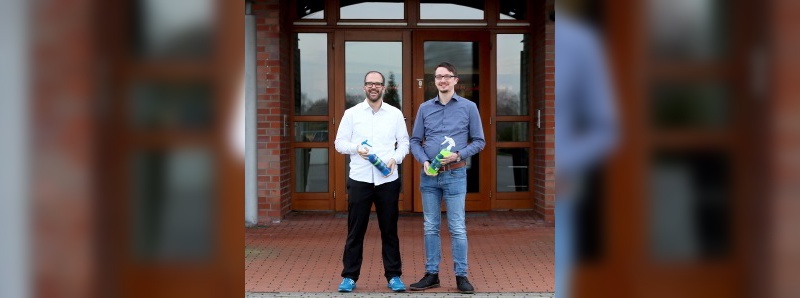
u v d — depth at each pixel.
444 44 9.70
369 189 5.77
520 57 9.75
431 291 5.85
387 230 5.85
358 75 9.75
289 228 8.85
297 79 9.77
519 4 9.70
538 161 9.55
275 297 5.65
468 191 9.78
